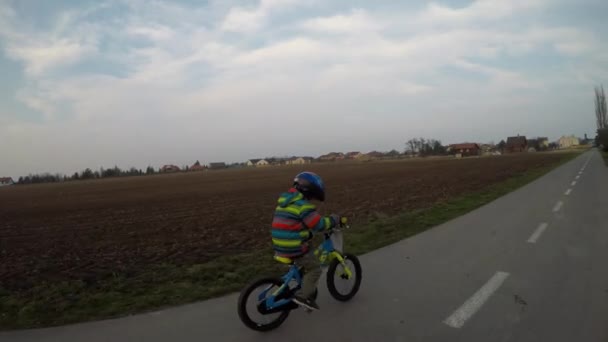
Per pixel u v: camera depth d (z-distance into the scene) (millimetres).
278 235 3943
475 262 6145
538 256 6340
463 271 5703
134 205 21516
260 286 3955
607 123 72312
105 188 43812
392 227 9477
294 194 3969
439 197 16812
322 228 4000
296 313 4348
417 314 4227
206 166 162625
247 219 13461
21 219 17406
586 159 48156
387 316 4199
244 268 6504
